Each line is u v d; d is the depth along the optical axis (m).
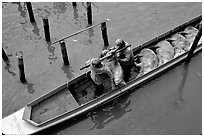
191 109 11.91
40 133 10.66
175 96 12.28
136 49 13.24
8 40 14.84
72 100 11.53
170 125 11.42
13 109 12.01
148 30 15.44
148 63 12.91
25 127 10.62
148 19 16.05
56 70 13.51
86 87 12.22
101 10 16.59
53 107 11.34
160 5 16.94
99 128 11.35
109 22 15.85
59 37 15.02
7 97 12.43
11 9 16.48
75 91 12.07
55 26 15.61
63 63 13.80
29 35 15.10
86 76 12.13
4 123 10.73
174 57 13.09
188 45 13.72
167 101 12.13
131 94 12.23
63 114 10.86
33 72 13.40
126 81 12.54
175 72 13.02
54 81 13.09
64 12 16.41
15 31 15.28
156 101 12.12
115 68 11.66
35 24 15.67
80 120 11.39
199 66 13.30
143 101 12.09
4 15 16.12
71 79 13.04
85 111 11.18
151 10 16.59
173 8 16.75
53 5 16.81
